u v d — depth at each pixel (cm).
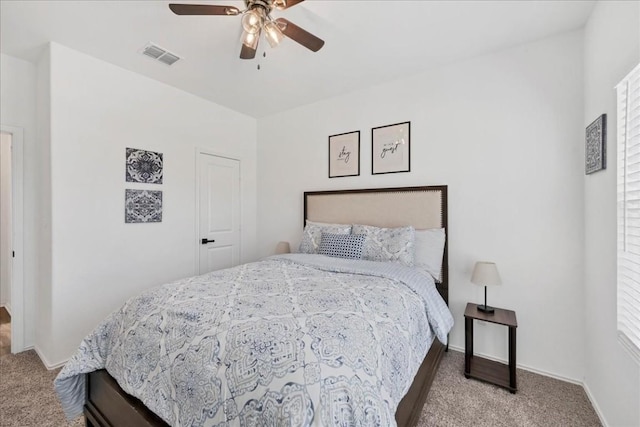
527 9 183
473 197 240
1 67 234
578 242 201
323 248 260
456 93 248
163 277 294
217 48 230
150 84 283
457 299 246
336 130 322
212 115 342
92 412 144
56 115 223
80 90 236
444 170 254
